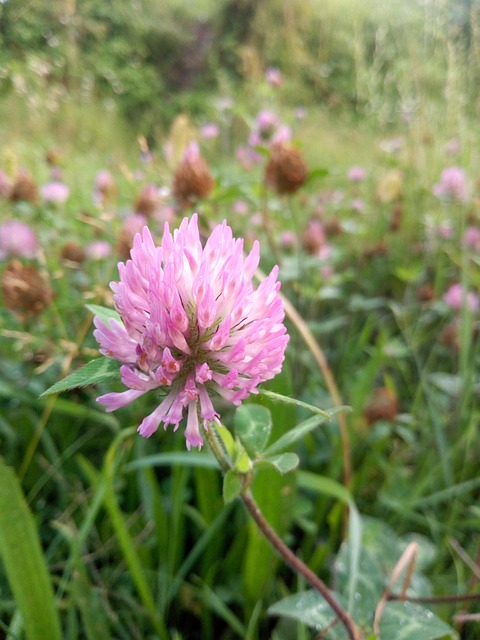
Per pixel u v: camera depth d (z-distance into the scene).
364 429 0.21
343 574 0.15
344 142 0.59
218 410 0.18
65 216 0.31
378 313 0.31
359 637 0.12
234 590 0.17
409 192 0.37
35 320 0.22
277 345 0.10
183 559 0.18
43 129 0.42
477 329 0.27
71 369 0.20
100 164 0.46
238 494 0.11
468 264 0.31
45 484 0.19
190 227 0.10
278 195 0.23
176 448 0.18
